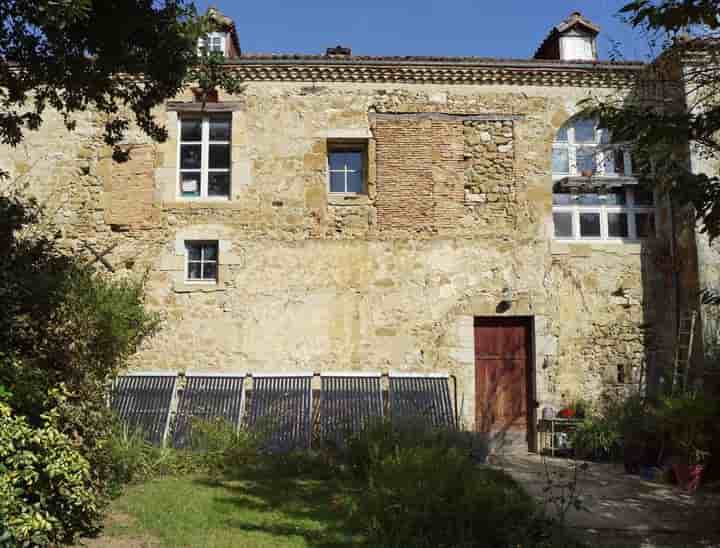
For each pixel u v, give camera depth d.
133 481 7.87
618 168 12.18
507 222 11.84
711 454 8.34
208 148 12.09
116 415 8.38
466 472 6.87
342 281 11.60
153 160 11.80
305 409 10.59
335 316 11.52
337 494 7.50
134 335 7.60
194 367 11.35
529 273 11.72
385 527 5.97
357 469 8.45
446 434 9.21
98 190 11.73
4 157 11.73
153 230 11.66
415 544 5.63
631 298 11.78
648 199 12.27
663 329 11.73
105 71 7.09
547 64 11.91
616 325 11.71
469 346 11.52
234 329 11.45
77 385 6.33
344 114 11.95
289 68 11.87
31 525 4.92
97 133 11.85
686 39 7.64
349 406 10.63
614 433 9.93
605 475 9.11
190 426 9.96
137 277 11.49
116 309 7.04
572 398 11.45
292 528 6.19
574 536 6.25
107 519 6.31
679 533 6.50
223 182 12.02
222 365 11.36
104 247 11.62
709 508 7.32
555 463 10.03
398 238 11.73
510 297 11.62
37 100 7.77
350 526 6.23
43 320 6.36
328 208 11.78
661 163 6.43
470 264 11.70
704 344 10.74
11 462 5.13
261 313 11.50
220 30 12.62
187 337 11.42
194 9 7.16
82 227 11.64
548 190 11.93
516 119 12.06
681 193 5.76
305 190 11.79
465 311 11.60
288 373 11.23
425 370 11.43
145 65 7.20
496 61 11.89
